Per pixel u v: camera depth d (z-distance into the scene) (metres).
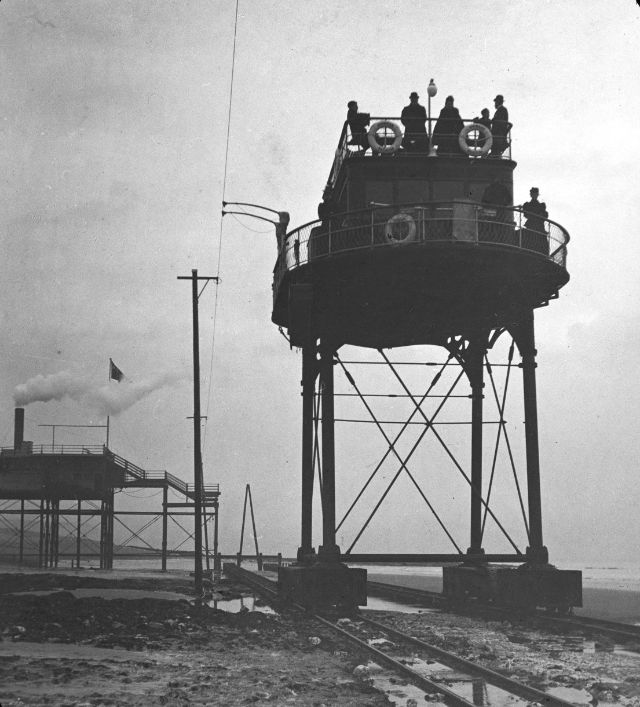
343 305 32.22
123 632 22.11
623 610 40.91
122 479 81.06
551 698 13.13
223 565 102.88
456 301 32.06
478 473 37.06
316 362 33.50
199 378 39.56
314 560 32.31
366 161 31.92
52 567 82.44
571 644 21.86
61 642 19.73
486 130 31.59
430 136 32.38
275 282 35.56
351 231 30.09
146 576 64.06
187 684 14.41
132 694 13.34
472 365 36.06
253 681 15.00
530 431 31.75
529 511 31.62
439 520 32.62
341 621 26.75
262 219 35.66
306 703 12.95
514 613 29.77
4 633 20.64
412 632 24.27
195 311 39.66
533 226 30.45
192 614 27.55
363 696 13.66
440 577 98.12
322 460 32.28
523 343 32.12
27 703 12.43
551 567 30.89
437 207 29.48
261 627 24.89
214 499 82.38
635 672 16.91
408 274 29.86
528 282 30.62
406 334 35.69
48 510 82.19
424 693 14.09
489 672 15.67
